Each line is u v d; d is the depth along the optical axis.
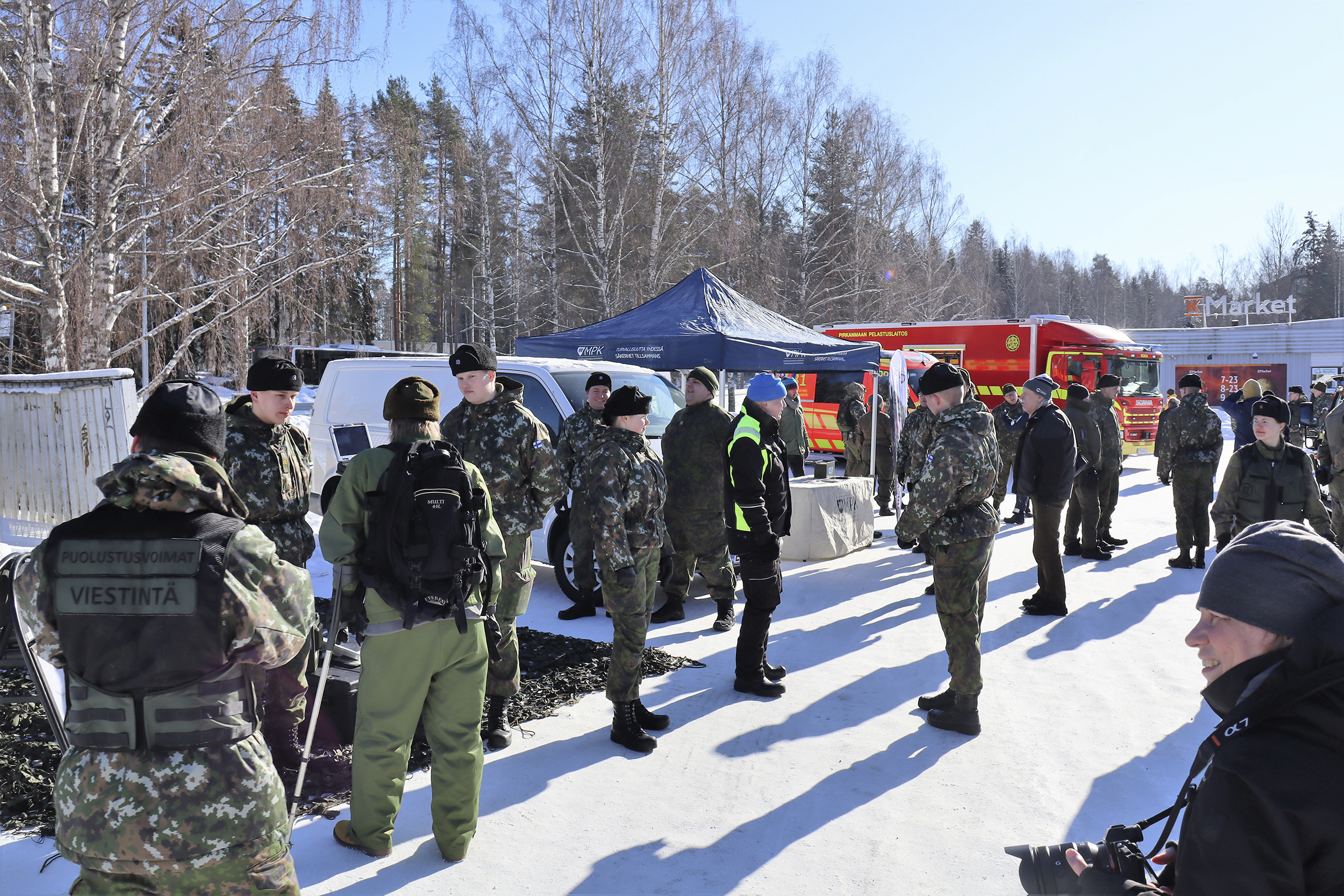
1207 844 1.15
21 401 7.53
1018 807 3.46
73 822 1.76
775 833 3.24
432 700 3.00
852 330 19.33
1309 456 5.31
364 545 2.94
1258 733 1.18
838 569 7.98
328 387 8.66
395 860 3.01
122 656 1.75
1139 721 4.37
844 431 11.43
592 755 3.92
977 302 44.56
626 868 2.98
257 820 1.83
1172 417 7.95
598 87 22.75
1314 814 1.10
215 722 1.79
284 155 12.22
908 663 5.30
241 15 11.57
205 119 11.35
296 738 3.73
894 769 3.80
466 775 2.97
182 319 11.70
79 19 10.34
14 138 10.00
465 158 19.42
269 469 3.82
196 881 1.78
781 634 5.93
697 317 9.55
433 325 47.62
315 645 3.86
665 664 5.18
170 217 11.34
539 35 22.45
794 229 33.22
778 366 8.85
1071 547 8.73
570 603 6.73
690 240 25.34
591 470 3.96
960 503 4.17
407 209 14.20
